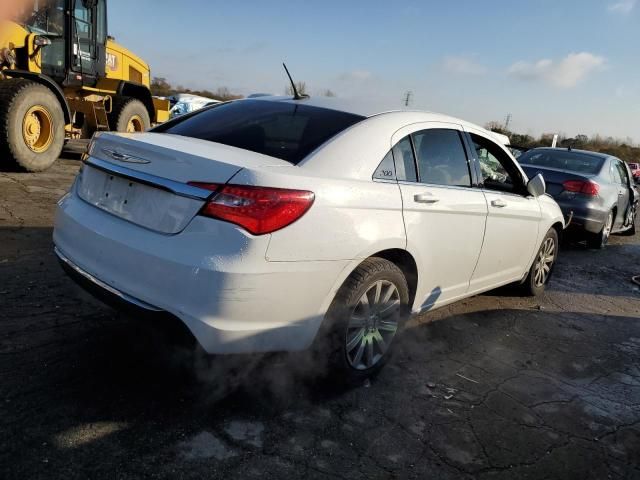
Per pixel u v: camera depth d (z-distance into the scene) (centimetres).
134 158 272
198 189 245
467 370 359
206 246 240
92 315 355
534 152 918
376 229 289
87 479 213
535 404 324
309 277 260
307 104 345
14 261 432
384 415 289
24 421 242
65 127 891
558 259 764
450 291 384
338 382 305
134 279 253
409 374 341
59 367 289
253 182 243
